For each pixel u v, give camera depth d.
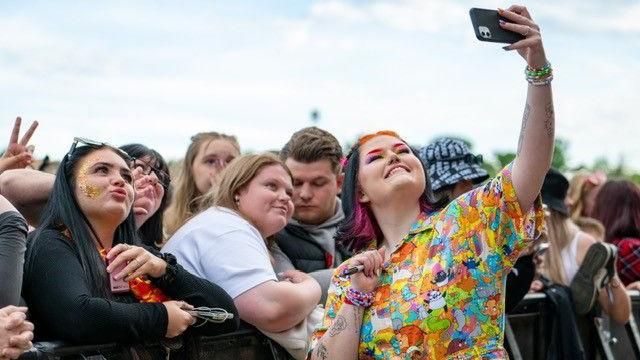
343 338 3.19
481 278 3.11
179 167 5.12
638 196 6.15
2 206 3.07
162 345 3.25
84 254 3.19
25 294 3.14
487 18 3.05
